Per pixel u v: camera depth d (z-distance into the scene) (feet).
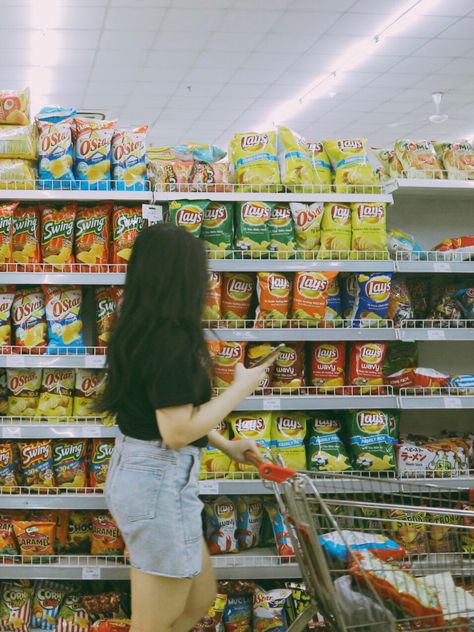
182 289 6.21
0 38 26.91
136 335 6.23
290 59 30.42
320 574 6.27
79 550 9.93
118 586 10.08
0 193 9.42
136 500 6.35
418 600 6.08
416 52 29.94
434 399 9.87
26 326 9.83
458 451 10.24
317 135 45.47
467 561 7.04
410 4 24.90
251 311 10.32
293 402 9.61
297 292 9.81
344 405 9.68
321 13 25.40
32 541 9.39
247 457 7.40
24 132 9.55
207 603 7.37
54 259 9.62
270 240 9.98
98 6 24.11
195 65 30.83
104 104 37.06
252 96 36.06
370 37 28.07
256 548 10.10
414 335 9.98
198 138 46.03
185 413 6.06
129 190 9.79
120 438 6.73
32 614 9.55
